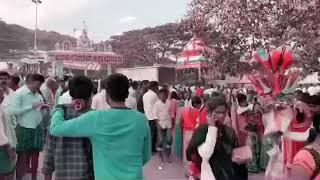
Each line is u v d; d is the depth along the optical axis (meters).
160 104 12.80
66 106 4.45
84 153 4.38
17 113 8.55
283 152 6.72
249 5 19.77
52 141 4.86
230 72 21.61
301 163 3.31
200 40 25.50
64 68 43.69
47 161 4.91
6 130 7.37
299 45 17.08
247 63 19.75
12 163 7.27
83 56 41.62
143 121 4.15
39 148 9.03
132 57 72.38
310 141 3.53
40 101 8.95
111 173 3.94
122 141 4.00
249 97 12.43
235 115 9.48
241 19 20.05
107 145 3.97
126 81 4.14
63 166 4.36
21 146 8.74
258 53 7.70
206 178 4.96
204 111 8.82
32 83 8.83
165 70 42.97
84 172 4.36
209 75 26.45
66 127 4.01
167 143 12.80
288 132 6.43
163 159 12.71
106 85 4.12
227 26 20.89
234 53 21.14
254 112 10.77
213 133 4.94
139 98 14.39
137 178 4.00
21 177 8.95
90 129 3.98
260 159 11.14
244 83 22.16
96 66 44.81
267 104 7.21
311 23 17.30
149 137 4.25
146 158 4.26
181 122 10.96
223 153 4.98
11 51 95.44
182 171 11.32
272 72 7.45
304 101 5.17
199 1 22.69
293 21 17.84
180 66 27.59
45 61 52.97
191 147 5.08
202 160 5.05
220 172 4.95
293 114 6.37
